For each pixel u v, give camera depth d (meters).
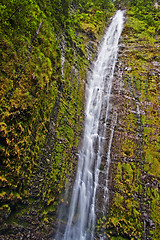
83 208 8.26
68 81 9.75
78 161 8.77
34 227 6.07
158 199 8.00
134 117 10.58
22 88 5.54
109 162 9.41
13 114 5.11
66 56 10.41
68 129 8.60
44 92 6.75
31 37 6.50
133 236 7.47
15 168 5.22
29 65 6.00
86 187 8.84
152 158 9.07
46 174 6.67
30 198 5.93
